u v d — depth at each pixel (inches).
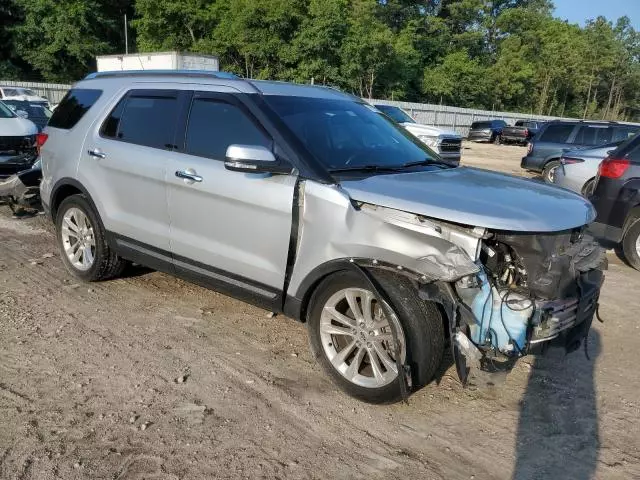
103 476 111.7
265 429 129.1
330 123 166.2
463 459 122.3
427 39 2295.8
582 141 565.6
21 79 1793.8
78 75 1825.8
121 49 1920.5
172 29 1669.5
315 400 141.9
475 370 129.3
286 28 1529.3
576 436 132.1
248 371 154.7
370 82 1706.4
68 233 216.8
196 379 149.3
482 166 850.1
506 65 2576.3
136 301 199.8
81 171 203.5
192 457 118.4
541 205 134.8
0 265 232.7
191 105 174.6
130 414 132.1
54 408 133.3
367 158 159.3
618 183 276.1
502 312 128.6
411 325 126.0
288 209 145.2
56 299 198.7
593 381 158.4
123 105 196.1
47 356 157.8
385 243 129.9
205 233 166.6
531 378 158.2
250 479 112.8
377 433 129.8
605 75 3602.4
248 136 158.2
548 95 3038.9
